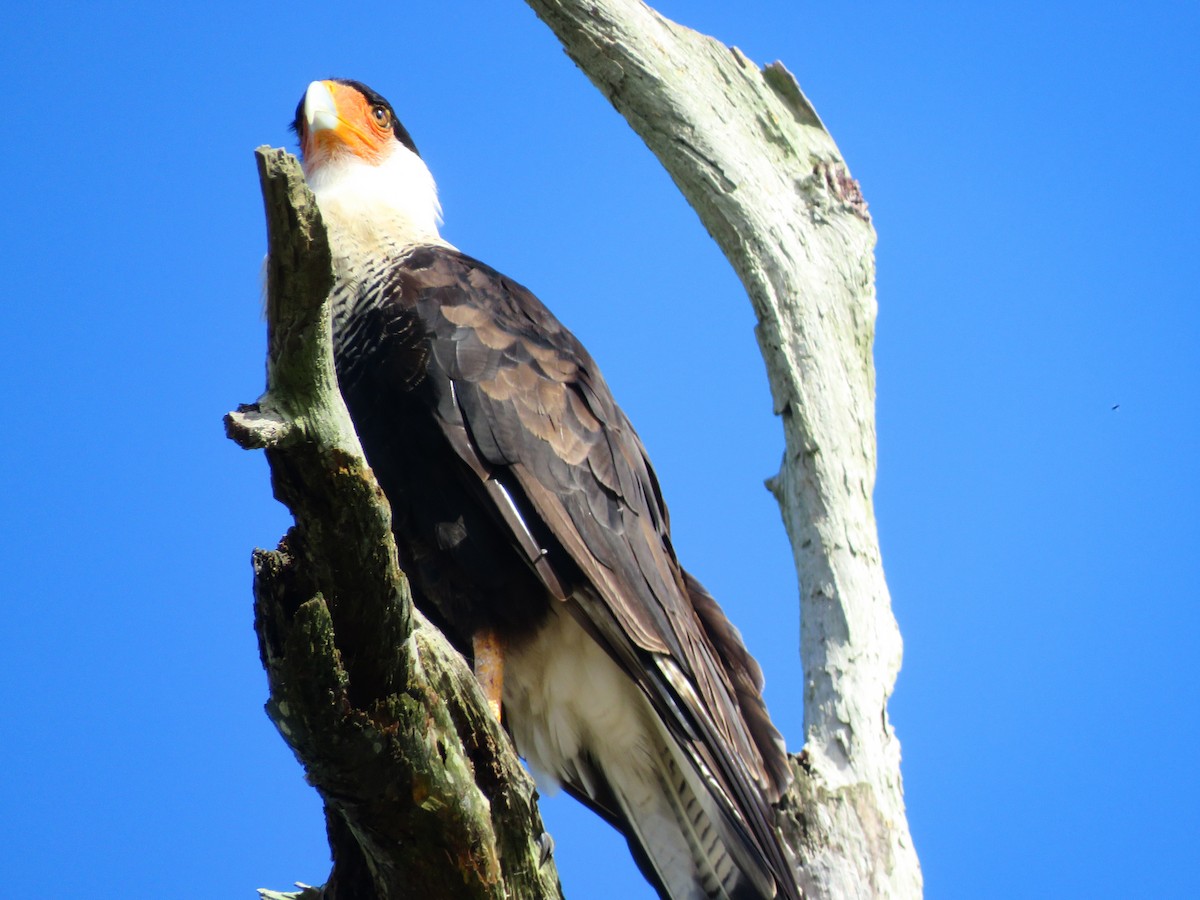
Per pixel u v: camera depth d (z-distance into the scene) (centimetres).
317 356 598
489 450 952
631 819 998
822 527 979
